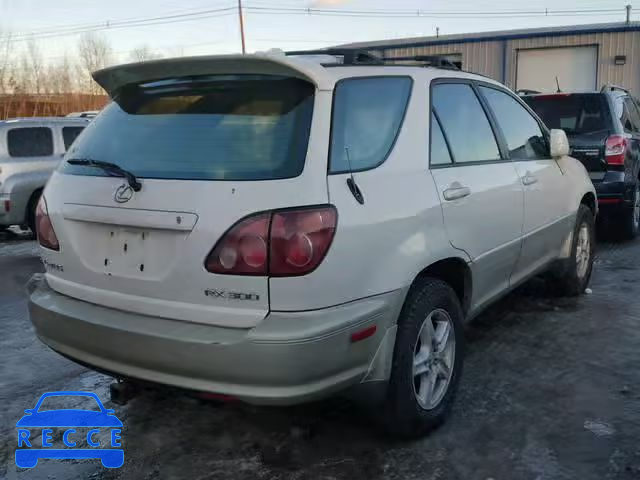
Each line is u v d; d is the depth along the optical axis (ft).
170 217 9.09
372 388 9.96
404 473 10.24
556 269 18.06
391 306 9.88
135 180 9.57
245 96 9.98
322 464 10.55
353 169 9.73
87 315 9.86
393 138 10.82
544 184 15.79
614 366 14.21
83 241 10.18
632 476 10.07
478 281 12.69
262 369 8.57
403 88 11.46
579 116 26.21
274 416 12.25
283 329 8.61
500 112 14.82
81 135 11.51
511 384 13.35
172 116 10.32
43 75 143.64
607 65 82.28
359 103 10.32
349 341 9.12
